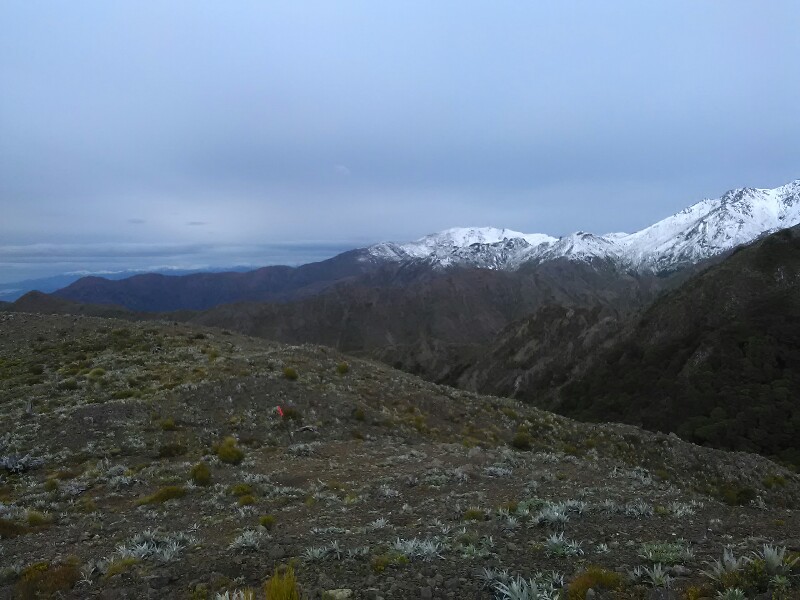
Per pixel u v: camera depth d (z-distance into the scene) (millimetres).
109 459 19953
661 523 10703
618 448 32469
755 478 30516
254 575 8477
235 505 14703
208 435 22750
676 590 6875
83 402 25766
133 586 8422
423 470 18438
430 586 7547
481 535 9953
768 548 7332
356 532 10781
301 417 25609
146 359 34750
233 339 45688
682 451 32594
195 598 7840
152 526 13039
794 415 76312
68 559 10445
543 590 7074
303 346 41000
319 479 17594
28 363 34875
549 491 15289
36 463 19375
